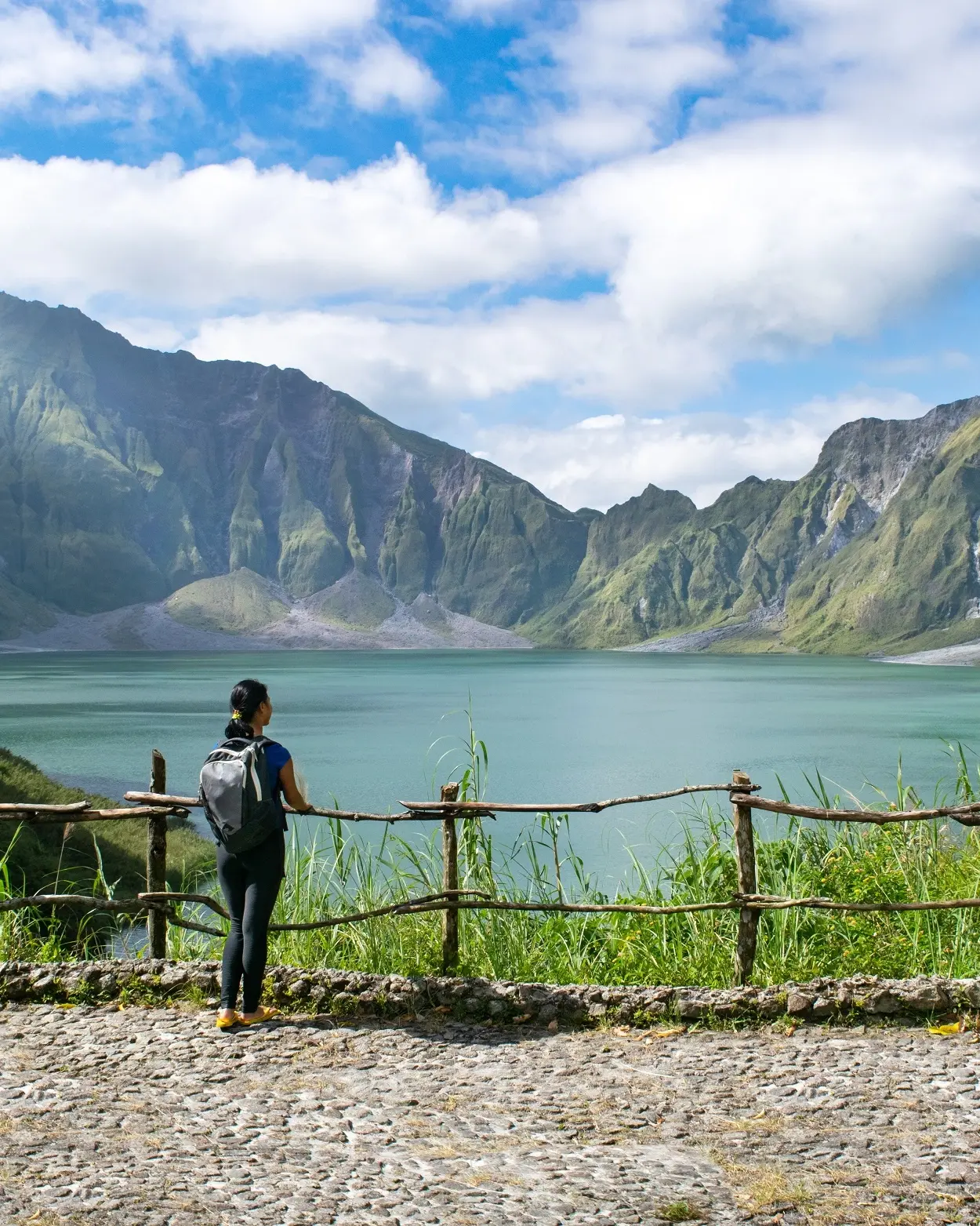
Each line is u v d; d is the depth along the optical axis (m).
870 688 179.38
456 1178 4.59
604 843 31.00
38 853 23.00
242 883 7.02
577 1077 5.85
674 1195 4.42
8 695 145.62
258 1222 4.16
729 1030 6.61
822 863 10.30
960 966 7.93
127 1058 6.16
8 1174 4.59
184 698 138.75
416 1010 6.95
